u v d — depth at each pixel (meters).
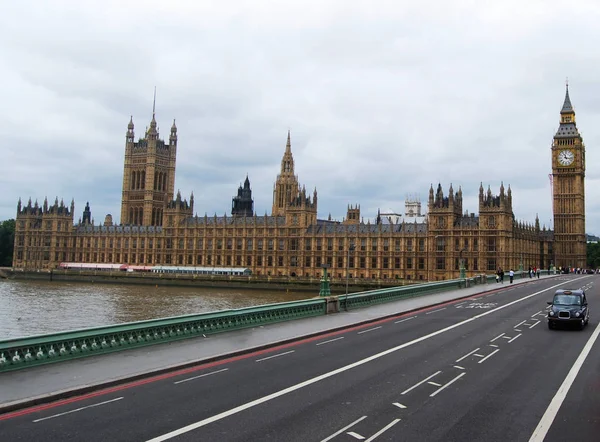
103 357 33.62
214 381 29.02
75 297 148.00
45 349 31.77
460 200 188.38
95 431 21.38
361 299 63.31
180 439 20.52
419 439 20.58
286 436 20.83
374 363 33.44
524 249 190.50
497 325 49.72
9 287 187.50
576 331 46.03
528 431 21.38
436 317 55.94
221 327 43.50
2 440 20.36
